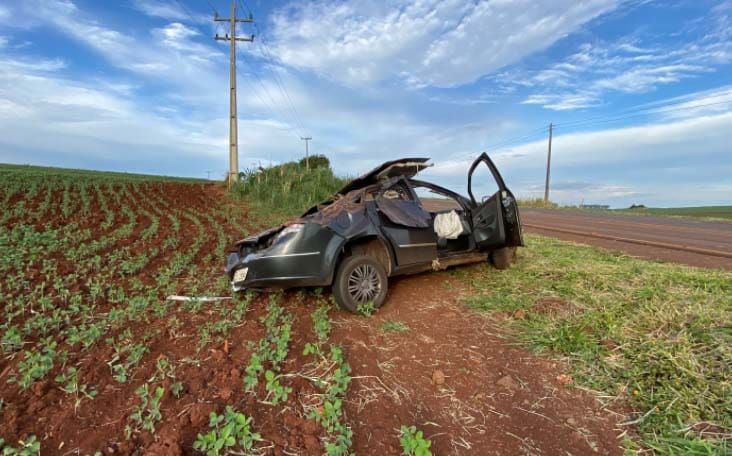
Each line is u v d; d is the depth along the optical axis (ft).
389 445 7.97
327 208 15.88
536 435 8.38
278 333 12.30
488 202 19.24
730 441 7.62
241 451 7.54
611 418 8.77
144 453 7.28
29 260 19.61
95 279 17.30
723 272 18.22
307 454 7.54
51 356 9.65
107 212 35.40
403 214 16.72
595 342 11.62
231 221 36.78
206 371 10.07
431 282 19.02
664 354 10.39
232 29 64.69
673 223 45.75
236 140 65.26
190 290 16.76
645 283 16.29
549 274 18.74
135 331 12.32
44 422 7.99
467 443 8.16
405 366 11.12
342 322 14.05
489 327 13.69
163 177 86.38
